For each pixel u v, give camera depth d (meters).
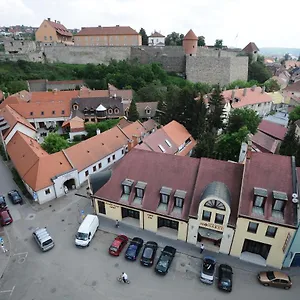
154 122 72.69
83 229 34.41
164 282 29.70
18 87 104.31
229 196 31.44
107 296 28.20
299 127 64.81
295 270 30.91
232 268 31.14
